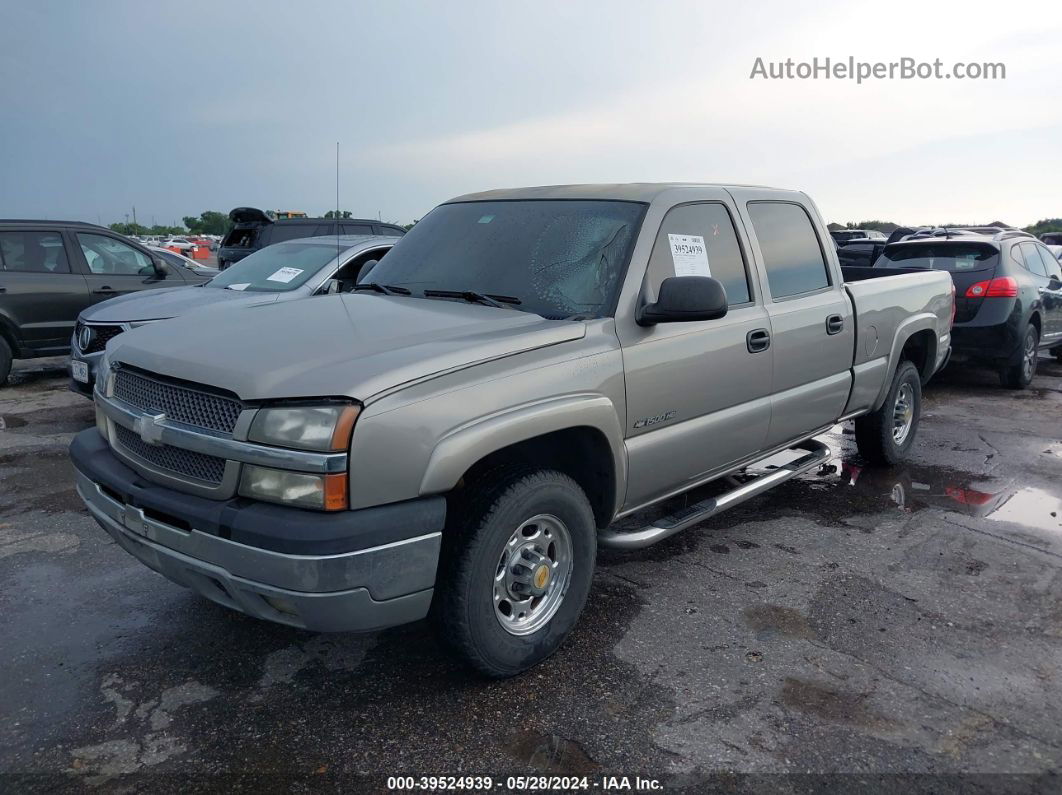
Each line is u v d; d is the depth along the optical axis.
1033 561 4.21
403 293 3.81
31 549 4.31
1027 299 8.62
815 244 4.71
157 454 2.89
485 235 3.91
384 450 2.52
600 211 3.71
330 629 2.57
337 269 7.07
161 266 9.62
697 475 3.86
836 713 2.87
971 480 5.59
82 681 3.06
